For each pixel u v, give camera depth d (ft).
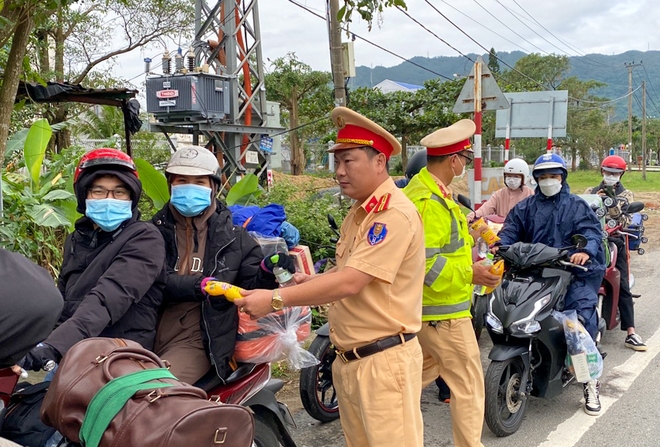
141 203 23.43
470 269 10.90
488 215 20.22
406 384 8.39
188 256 8.94
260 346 8.84
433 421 13.91
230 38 31.32
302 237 22.72
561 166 14.66
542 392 13.88
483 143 106.01
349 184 8.53
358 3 16.01
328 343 13.23
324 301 7.96
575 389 15.71
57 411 5.92
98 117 42.47
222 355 8.56
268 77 84.12
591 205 17.93
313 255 22.53
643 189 94.53
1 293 5.03
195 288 8.39
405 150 79.71
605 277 17.81
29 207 17.02
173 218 9.16
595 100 162.40
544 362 13.76
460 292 10.77
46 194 18.25
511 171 20.15
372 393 8.38
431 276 10.57
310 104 85.87
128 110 22.58
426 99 75.61
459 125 11.25
